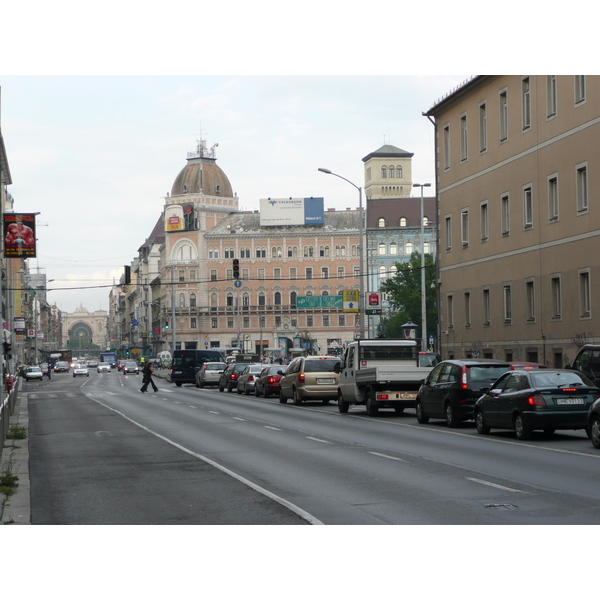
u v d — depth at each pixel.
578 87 39.00
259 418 30.41
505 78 45.69
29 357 179.00
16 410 37.44
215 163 155.25
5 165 77.69
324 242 144.50
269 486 13.62
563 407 20.19
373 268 140.25
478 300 49.34
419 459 16.94
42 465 17.45
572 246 39.38
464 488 12.92
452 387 24.92
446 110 53.59
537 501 11.59
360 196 56.69
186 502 12.20
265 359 103.00
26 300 149.88
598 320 37.19
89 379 98.38
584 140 38.28
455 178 52.41
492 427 22.22
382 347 31.61
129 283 61.47
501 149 46.34
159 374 105.88
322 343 144.50
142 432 25.41
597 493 12.25
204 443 21.48
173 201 150.12
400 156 159.25
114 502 12.39
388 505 11.52
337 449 19.25
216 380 64.75
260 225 146.62
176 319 147.88
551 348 41.22
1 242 55.16
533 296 43.22
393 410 34.41
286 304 145.25
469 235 50.50
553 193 41.44
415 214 140.62
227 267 147.25
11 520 10.88
